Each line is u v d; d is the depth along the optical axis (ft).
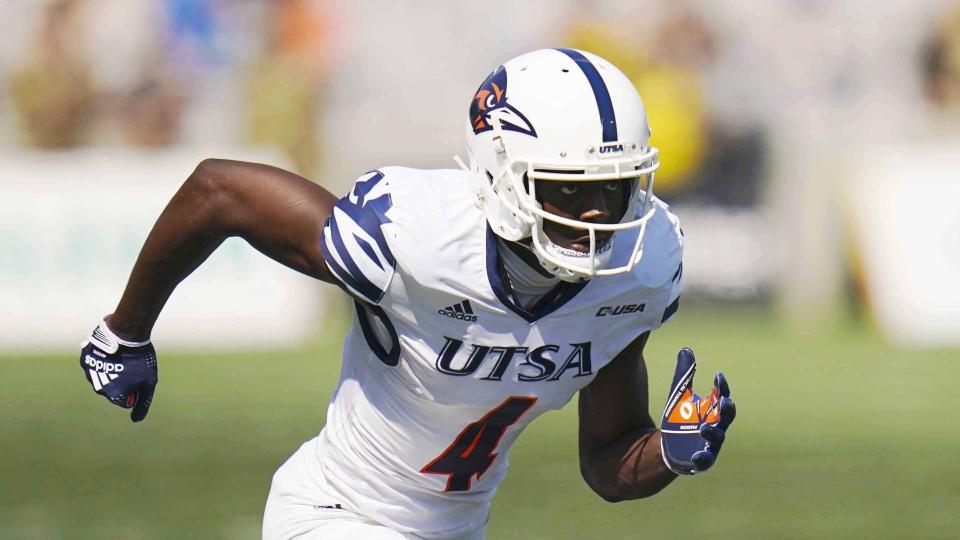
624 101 36.65
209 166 39.40
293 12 144.25
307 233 38.34
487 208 37.45
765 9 141.08
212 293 125.08
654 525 69.00
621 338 39.81
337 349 122.31
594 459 42.39
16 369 114.11
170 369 114.11
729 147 135.23
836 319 134.21
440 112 148.46
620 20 141.79
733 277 135.33
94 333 42.60
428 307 37.81
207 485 76.69
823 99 138.72
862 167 133.49
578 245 36.83
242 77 143.43
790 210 134.41
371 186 37.83
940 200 130.82
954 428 92.53
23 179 123.85
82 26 142.72
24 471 80.28
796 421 94.84
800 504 73.72
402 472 41.04
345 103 145.79
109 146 143.64
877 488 77.15
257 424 92.58
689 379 38.04
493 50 150.41
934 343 127.44
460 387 38.96
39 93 142.31
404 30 148.77
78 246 123.34
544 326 38.34
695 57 137.69
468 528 42.93
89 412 97.45
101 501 73.20
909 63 144.46
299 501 42.11
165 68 143.13
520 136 36.35
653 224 39.68
